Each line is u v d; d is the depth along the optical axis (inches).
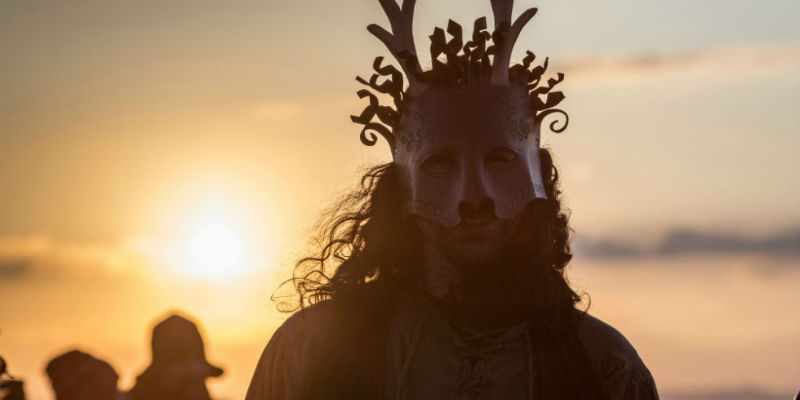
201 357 210.7
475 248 145.3
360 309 148.6
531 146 148.5
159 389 206.1
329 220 160.6
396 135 150.9
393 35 153.6
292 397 148.6
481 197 143.6
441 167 146.4
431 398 143.3
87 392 203.9
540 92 149.9
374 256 151.3
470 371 143.3
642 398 148.6
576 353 145.6
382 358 146.3
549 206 152.3
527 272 147.9
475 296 146.0
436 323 145.9
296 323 153.2
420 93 148.3
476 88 146.6
